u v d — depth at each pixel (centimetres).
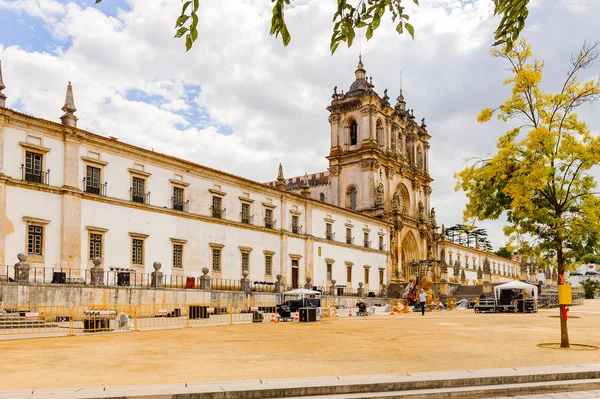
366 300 6444
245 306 4434
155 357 1564
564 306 1830
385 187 8006
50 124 3562
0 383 1134
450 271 10406
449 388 1137
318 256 6288
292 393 1062
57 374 1254
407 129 8938
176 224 4484
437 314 4722
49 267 3497
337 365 1391
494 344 1925
